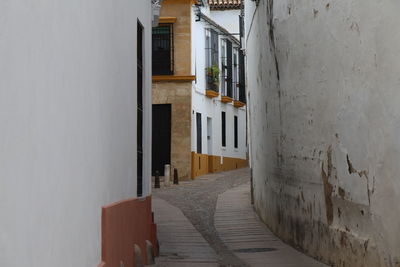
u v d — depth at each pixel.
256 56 16.50
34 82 3.88
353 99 8.30
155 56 29.73
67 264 4.82
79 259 5.29
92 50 6.03
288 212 12.20
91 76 5.97
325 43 9.44
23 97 3.63
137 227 8.94
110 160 7.10
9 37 3.38
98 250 6.25
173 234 13.62
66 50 4.86
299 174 11.27
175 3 29.62
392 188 7.07
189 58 29.44
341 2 8.61
